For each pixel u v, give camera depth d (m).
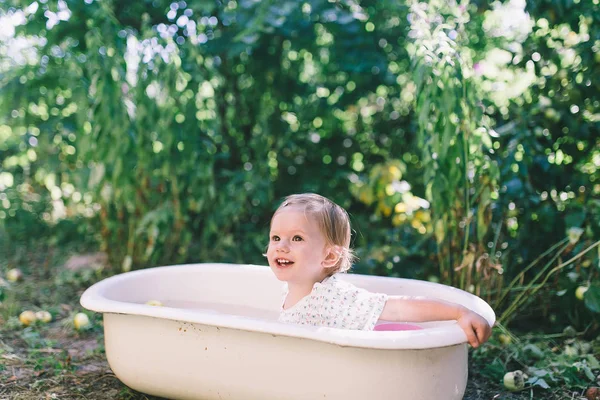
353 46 3.71
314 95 4.09
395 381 1.65
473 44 3.20
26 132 3.93
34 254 4.02
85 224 3.88
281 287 2.46
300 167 4.01
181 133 3.19
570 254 2.81
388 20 3.80
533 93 2.96
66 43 3.47
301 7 3.55
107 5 3.31
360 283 2.30
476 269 2.62
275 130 3.97
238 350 1.80
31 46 3.71
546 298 2.80
